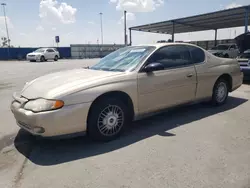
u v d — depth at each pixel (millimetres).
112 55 4242
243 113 4316
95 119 2979
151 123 3850
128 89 3180
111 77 3113
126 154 2748
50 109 2637
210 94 4500
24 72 12977
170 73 3656
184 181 2168
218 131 3424
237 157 2605
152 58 3539
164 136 3277
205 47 32062
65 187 2115
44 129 2650
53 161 2625
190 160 2561
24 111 2748
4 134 3498
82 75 3326
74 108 2744
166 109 3783
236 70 5016
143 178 2234
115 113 3176
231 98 5609
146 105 3441
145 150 2842
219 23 21812
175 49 3916
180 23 21594
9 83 8875
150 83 3410
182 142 3053
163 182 2160
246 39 9695
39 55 25188
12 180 2246
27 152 2871
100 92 2920
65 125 2721
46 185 2152
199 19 19438
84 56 44062
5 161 2643
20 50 38156
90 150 2887
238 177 2213
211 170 2348
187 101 4047
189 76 3934
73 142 3143
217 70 4512
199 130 3479
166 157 2643
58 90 2771
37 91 2918
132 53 3818
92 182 2186
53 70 13930
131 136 3312
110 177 2264
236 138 3146
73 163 2562
